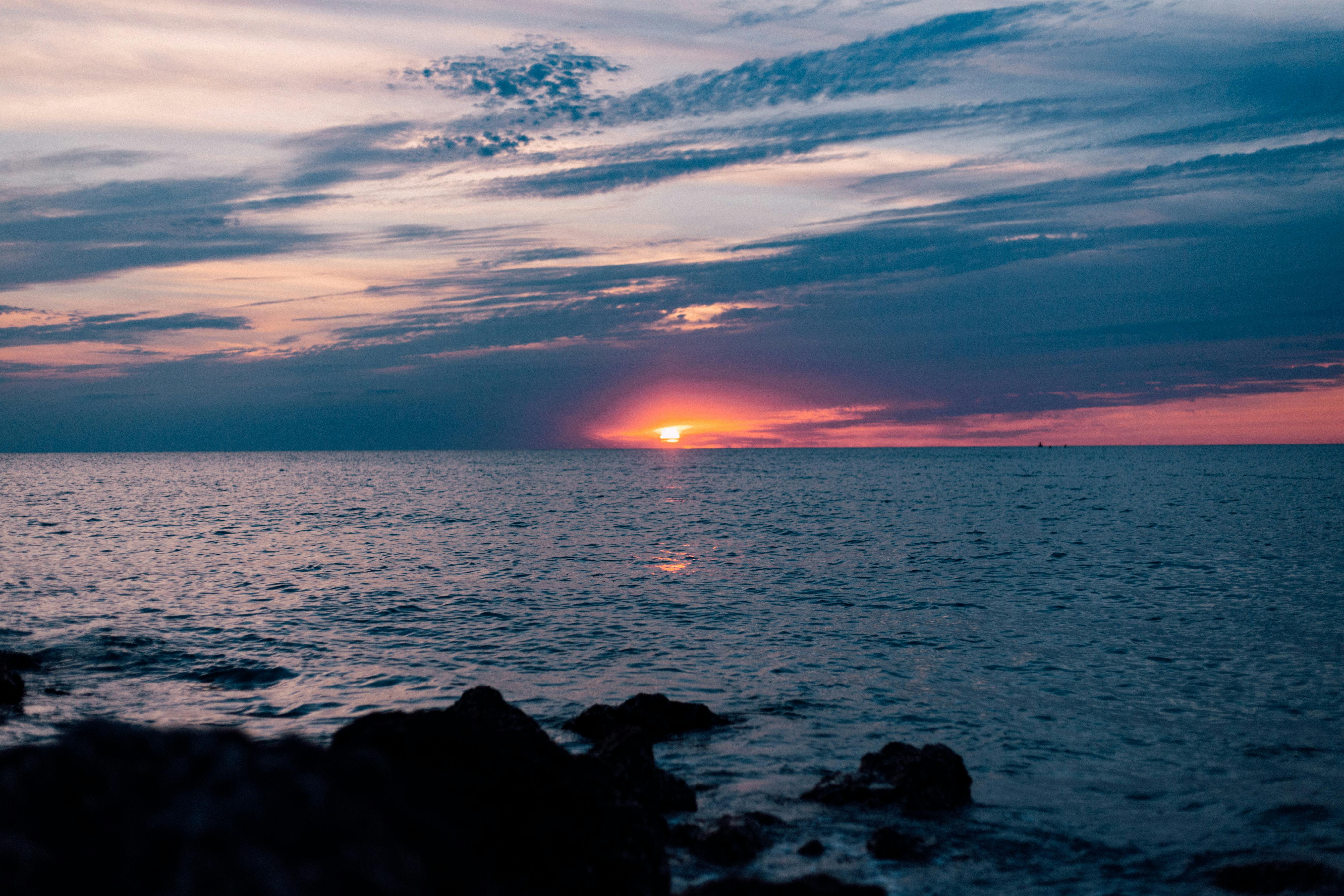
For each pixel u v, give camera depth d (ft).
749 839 30.83
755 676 59.67
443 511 218.79
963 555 125.90
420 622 77.82
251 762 13.89
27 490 325.62
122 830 12.81
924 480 373.40
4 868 12.31
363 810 13.79
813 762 42.80
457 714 26.21
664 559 124.26
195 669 60.85
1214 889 28.45
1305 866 28.30
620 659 64.28
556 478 434.71
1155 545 135.33
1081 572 108.58
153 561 120.06
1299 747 44.52
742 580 103.55
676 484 367.66
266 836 12.73
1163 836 33.14
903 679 58.75
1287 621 76.64
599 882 22.36
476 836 21.91
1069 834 33.30
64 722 47.26
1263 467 500.33
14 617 78.64
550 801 23.43
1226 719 49.47
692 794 36.24
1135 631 73.61
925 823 34.27
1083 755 43.68
